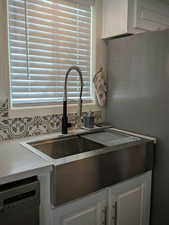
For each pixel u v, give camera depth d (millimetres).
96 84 1848
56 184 986
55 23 1594
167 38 1349
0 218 856
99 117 1917
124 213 1356
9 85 1406
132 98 1640
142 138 1490
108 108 1893
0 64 1343
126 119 1710
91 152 1172
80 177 1075
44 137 1479
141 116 1578
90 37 1829
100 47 1854
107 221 1256
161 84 1412
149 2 1672
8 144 1310
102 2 1796
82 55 1804
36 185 943
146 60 1497
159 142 1466
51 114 1610
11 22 1391
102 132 1749
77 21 1721
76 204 1086
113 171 1236
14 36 1414
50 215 1010
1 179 846
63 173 1005
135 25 1601
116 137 1608
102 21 1813
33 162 1006
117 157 1246
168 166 1418
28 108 1486
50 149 1451
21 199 908
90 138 1604
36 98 1566
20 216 912
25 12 1439
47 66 1595
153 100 1477
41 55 1553
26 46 1473
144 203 1495
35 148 1299
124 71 1691
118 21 1640
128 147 1303
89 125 1735
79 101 1659
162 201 1484
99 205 1199
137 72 1576
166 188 1448
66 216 1057
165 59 1370
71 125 1660
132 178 1379
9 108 1404
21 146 1266
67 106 1696
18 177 890
